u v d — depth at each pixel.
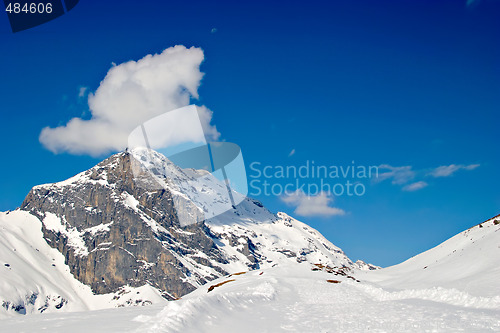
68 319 25.02
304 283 51.28
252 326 20.70
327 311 26.66
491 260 50.09
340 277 64.75
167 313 21.06
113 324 21.62
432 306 26.98
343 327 19.97
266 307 28.48
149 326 18.98
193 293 63.38
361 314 24.27
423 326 19.16
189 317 19.59
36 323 23.20
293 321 22.39
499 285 36.78
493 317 20.98
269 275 64.44
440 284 48.78
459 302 29.05
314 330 19.50
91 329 19.78
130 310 32.66
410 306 27.17
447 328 18.45
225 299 26.16
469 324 19.20
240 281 61.84
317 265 76.81
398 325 19.73
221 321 21.05
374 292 42.12
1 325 22.75
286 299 37.78
